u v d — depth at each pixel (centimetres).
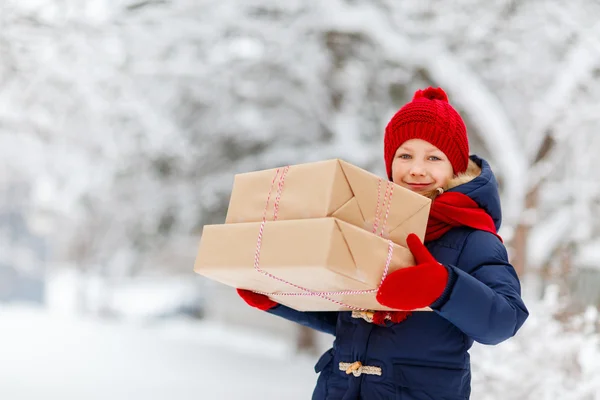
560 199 1095
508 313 235
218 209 1348
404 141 290
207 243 251
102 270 2492
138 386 898
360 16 1048
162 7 1077
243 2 1108
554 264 788
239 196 253
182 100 1254
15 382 831
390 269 227
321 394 270
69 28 978
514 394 462
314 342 1490
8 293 4166
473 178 282
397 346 254
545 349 476
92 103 1038
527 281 819
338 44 1169
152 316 2483
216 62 1176
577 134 988
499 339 237
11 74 984
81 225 1981
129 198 1348
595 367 458
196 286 2606
